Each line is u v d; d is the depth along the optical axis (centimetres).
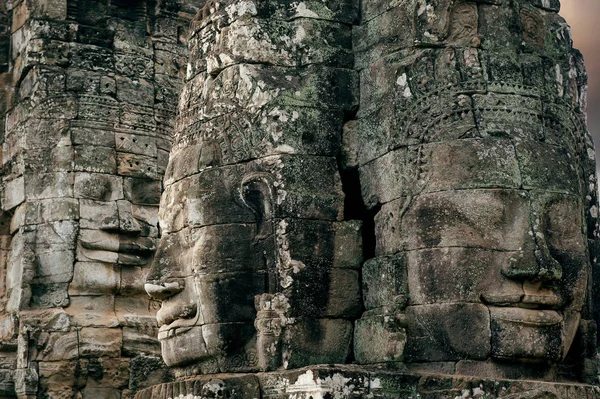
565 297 1374
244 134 1445
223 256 1426
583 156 1495
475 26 1422
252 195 1426
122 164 2109
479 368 1341
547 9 1476
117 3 2170
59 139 2078
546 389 1327
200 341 1432
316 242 1412
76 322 2011
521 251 1348
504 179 1364
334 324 1408
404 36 1438
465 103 1384
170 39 2202
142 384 2028
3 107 2170
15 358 2002
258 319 1389
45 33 2103
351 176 1473
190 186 1469
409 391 1329
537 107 1409
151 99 2158
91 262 2059
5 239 2119
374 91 1458
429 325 1355
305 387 1307
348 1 1502
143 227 2105
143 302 2102
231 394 1358
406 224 1386
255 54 1459
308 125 1442
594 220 1545
